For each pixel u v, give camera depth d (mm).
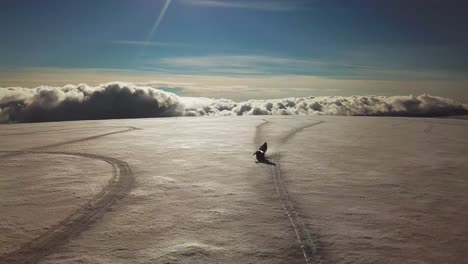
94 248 4852
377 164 10523
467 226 5547
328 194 7305
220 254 4645
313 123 25625
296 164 10469
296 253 4648
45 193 7512
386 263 4363
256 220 5824
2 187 8047
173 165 10375
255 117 32812
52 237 5219
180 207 6516
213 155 12078
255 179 8609
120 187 7945
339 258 4496
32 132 20953
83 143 15344
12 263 4461
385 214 6090
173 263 4438
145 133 19344
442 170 9719
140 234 5309
